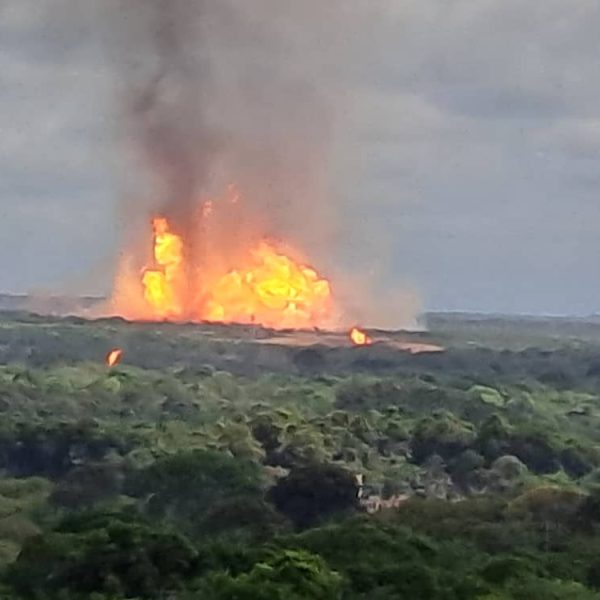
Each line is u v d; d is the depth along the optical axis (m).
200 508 83.75
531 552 71.88
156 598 62.47
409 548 69.19
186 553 65.00
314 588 61.03
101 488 91.75
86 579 63.56
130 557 64.06
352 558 66.75
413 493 99.31
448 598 62.41
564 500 83.31
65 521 74.62
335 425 122.50
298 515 83.50
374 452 114.50
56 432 108.25
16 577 64.81
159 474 90.56
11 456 106.44
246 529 77.19
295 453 107.81
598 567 69.25
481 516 81.38
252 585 60.47
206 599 60.44
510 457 112.56
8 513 86.38
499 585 64.88
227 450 105.06
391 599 61.94
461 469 110.31
